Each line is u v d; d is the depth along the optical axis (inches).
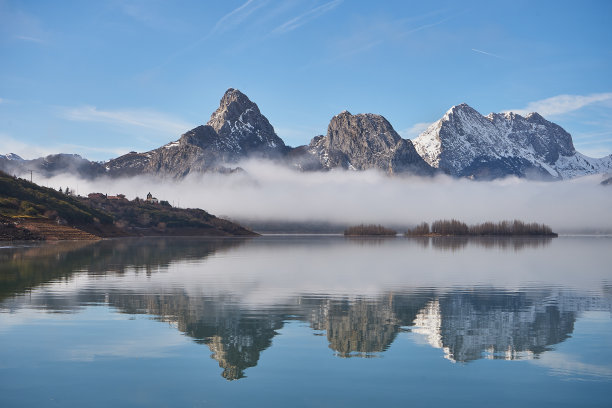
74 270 3649.1
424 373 1259.8
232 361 1338.6
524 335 1656.0
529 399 1101.1
